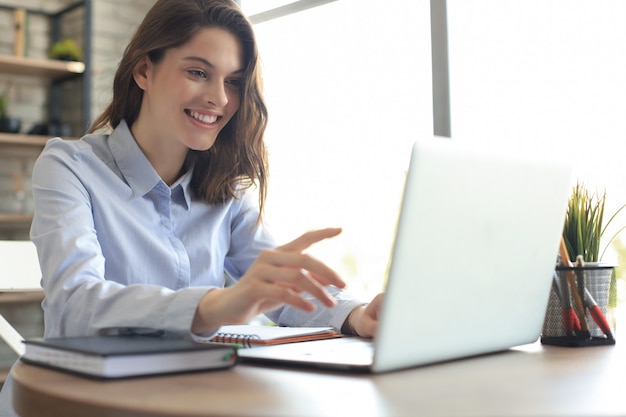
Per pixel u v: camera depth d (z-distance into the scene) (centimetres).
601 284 123
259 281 90
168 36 142
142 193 148
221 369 90
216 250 162
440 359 95
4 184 387
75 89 396
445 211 87
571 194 137
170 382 80
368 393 75
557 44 268
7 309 381
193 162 158
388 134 348
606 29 258
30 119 397
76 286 112
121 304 103
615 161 253
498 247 98
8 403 127
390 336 86
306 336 119
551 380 84
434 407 68
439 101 272
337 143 369
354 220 370
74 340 94
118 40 412
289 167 368
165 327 98
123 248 144
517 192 100
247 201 171
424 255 86
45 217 128
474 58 275
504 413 66
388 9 330
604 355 108
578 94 262
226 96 152
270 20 342
